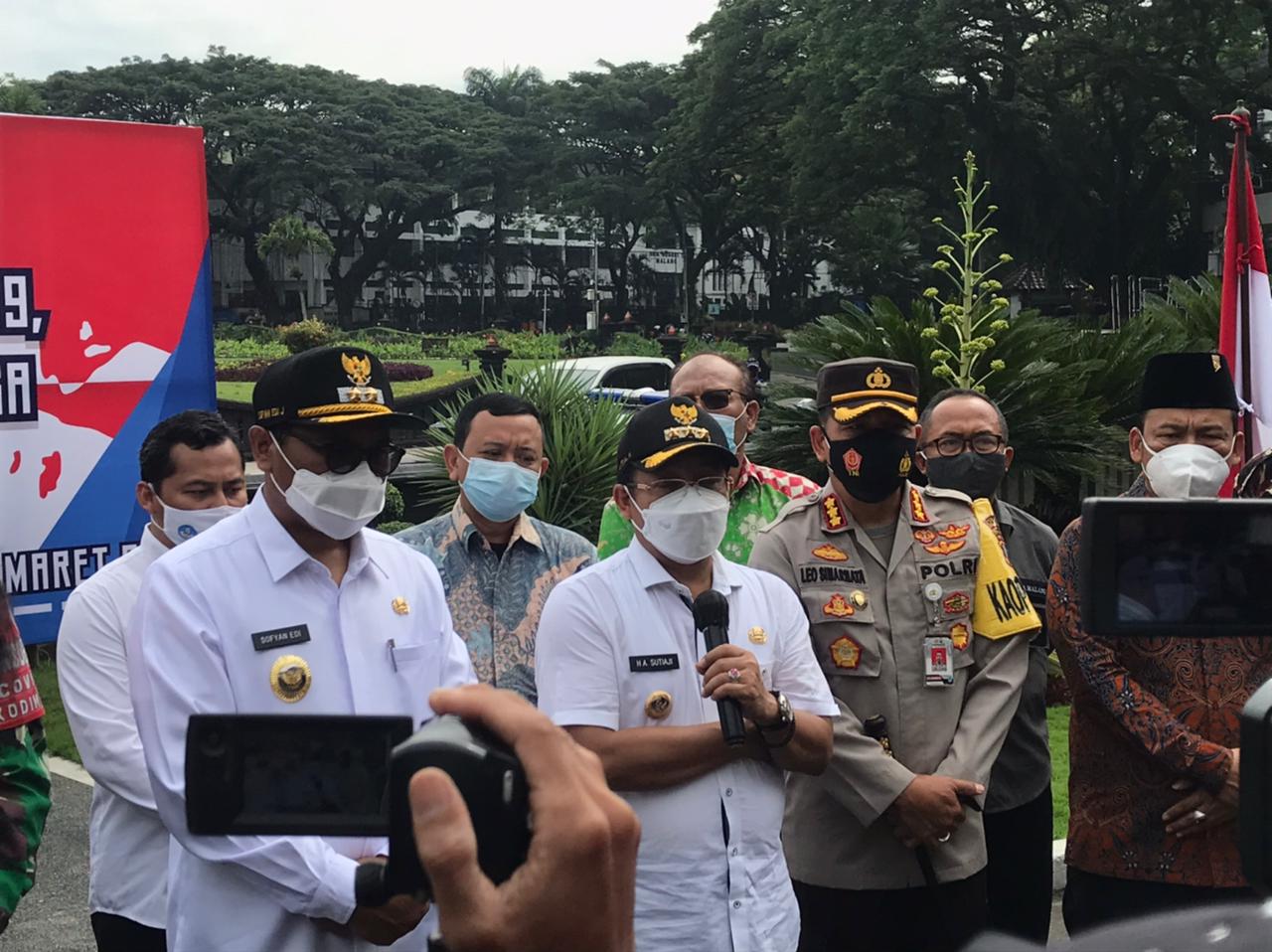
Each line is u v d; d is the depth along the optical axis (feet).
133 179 21.25
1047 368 28.37
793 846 11.03
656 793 8.82
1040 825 12.44
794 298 218.18
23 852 7.47
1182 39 115.65
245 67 221.46
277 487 8.02
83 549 21.17
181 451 10.87
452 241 258.16
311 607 7.96
